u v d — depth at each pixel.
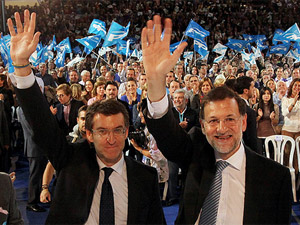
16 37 1.70
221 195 1.78
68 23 21.89
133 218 1.81
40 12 21.61
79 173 1.83
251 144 3.38
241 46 13.29
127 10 23.47
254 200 1.74
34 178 4.93
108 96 5.33
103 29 10.12
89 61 16.27
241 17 24.03
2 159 5.64
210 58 19.12
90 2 23.20
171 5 24.20
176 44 11.62
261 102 5.71
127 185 1.86
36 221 4.66
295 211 4.93
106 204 1.81
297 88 5.66
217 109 1.72
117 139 1.78
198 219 1.81
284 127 5.86
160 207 1.94
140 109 1.84
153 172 1.94
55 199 1.81
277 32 13.55
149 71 1.70
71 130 5.44
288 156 5.44
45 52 10.63
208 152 1.87
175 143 1.86
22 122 4.87
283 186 1.77
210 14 23.88
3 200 2.04
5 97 6.35
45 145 1.79
